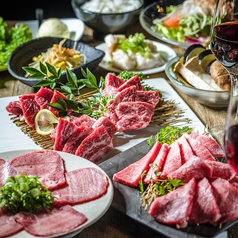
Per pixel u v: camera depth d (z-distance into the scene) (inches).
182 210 26.4
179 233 26.3
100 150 33.6
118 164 31.8
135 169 30.6
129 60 46.6
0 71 47.7
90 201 27.5
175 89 44.2
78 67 42.5
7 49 50.1
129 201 28.6
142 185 29.0
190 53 43.3
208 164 28.0
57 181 28.6
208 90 38.4
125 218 28.6
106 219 28.5
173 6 56.6
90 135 33.0
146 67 47.0
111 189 28.1
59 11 79.2
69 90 38.4
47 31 53.2
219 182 27.8
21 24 53.1
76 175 29.2
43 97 37.7
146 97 38.9
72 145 33.4
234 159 25.1
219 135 34.9
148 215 27.6
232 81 35.6
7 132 37.4
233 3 34.6
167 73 41.4
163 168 29.6
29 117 37.3
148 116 36.8
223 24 33.9
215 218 26.1
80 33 54.2
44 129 36.8
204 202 26.7
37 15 57.1
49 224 25.7
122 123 36.3
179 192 27.3
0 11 78.6
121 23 52.7
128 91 37.5
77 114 39.8
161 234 26.4
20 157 30.5
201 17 52.0
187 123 38.0
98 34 55.0
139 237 27.5
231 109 25.2
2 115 39.8
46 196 27.1
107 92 39.2
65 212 26.5
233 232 27.8
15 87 45.1
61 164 30.0
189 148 30.6
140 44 47.8
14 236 25.1
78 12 52.9
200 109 40.5
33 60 47.6
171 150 30.6
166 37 50.9
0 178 29.0
